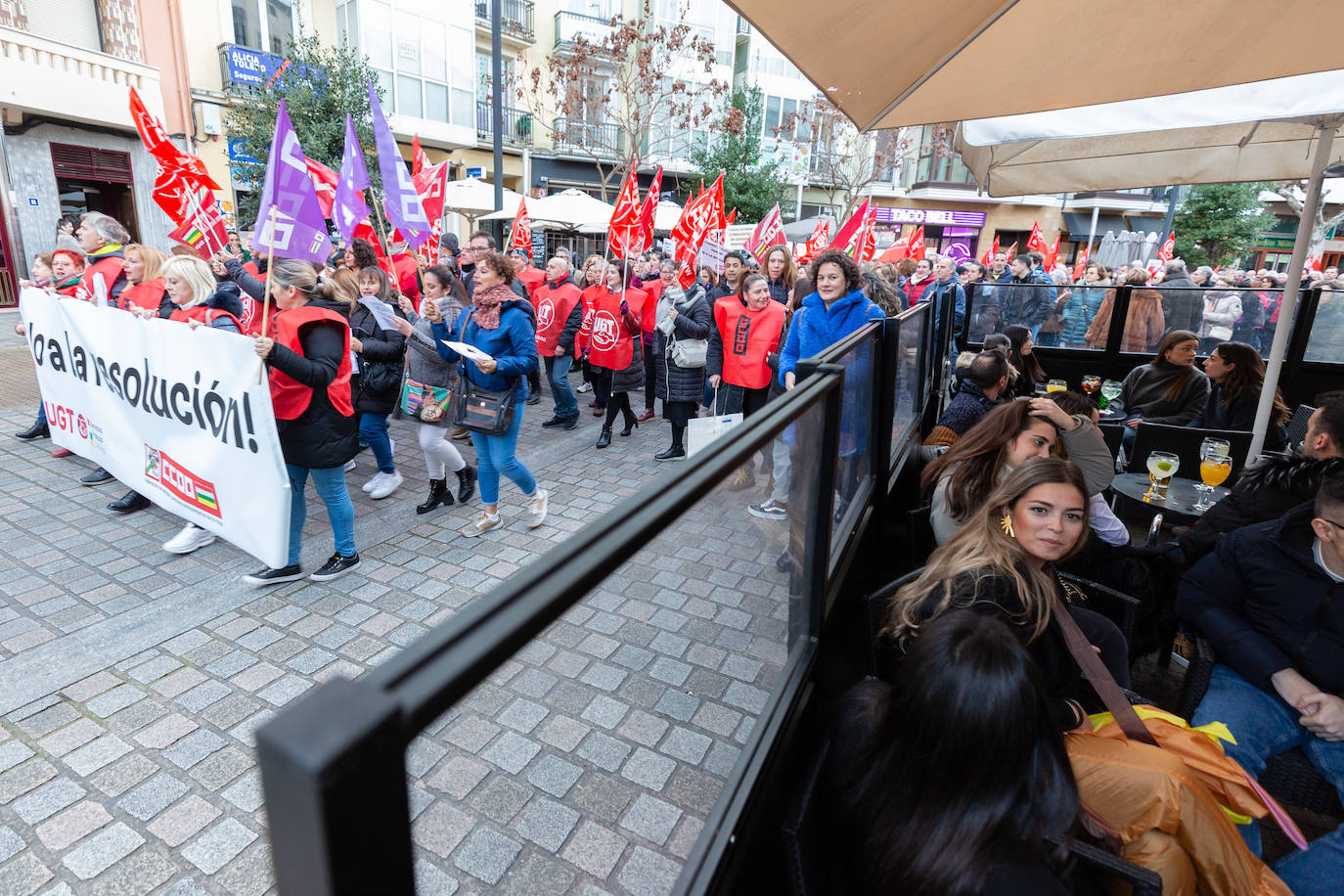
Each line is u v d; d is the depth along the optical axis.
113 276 5.10
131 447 4.09
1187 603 2.39
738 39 26.92
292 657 3.00
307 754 0.39
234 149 14.12
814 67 2.39
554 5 23.25
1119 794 1.55
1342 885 1.93
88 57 12.98
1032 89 2.32
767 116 27.30
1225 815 1.56
